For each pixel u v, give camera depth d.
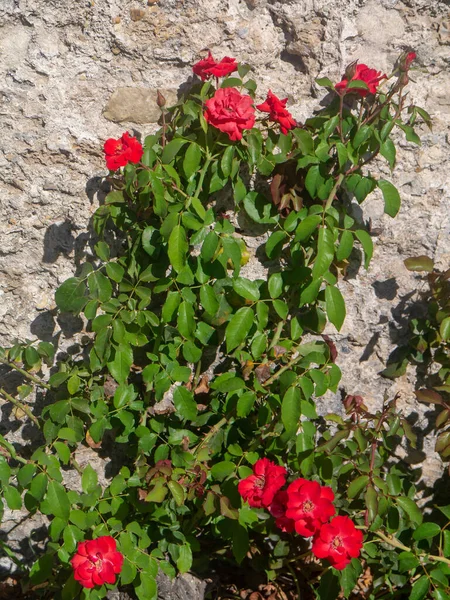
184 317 1.28
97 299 1.29
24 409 1.37
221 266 1.29
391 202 1.28
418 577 1.34
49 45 1.28
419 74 1.34
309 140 1.27
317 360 1.27
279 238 1.33
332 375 1.31
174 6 1.27
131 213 1.32
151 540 1.36
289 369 1.33
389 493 1.34
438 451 1.34
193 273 1.33
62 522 1.25
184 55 1.31
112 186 1.30
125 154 1.20
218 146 1.28
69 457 1.29
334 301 1.26
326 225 1.25
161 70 1.31
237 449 1.34
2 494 1.26
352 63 1.23
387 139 1.27
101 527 1.28
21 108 1.29
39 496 1.22
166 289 1.31
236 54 1.32
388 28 1.31
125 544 1.27
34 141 1.31
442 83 1.35
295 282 1.34
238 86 1.28
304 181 1.32
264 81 1.34
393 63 1.34
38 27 1.26
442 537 1.32
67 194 1.35
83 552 1.16
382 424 1.33
